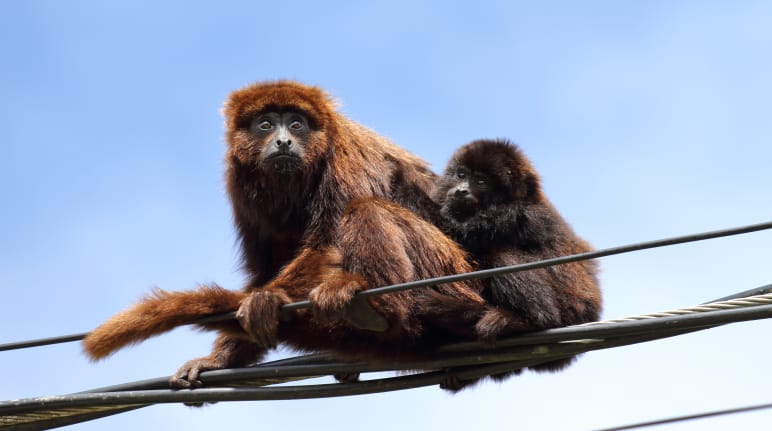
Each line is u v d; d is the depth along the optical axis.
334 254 27.48
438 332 26.72
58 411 26.91
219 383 27.19
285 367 26.45
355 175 29.55
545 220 29.25
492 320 25.41
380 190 30.02
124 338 25.38
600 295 29.27
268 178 29.84
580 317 27.23
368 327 25.38
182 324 25.75
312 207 29.42
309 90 31.08
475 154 31.20
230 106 31.88
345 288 24.55
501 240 29.50
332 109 31.25
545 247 28.62
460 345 26.20
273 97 30.56
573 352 25.14
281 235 30.94
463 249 29.61
